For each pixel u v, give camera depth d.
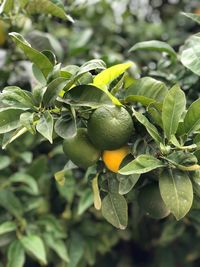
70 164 0.49
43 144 0.74
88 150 0.44
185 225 0.73
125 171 0.40
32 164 0.69
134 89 0.47
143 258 0.85
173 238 0.73
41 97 0.43
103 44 0.84
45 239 0.67
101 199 0.47
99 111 0.42
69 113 0.42
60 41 0.80
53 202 0.74
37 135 0.71
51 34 0.73
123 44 0.84
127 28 0.86
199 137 0.43
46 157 0.70
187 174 0.42
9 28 0.65
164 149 0.42
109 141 0.42
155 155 0.43
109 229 0.74
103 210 0.46
